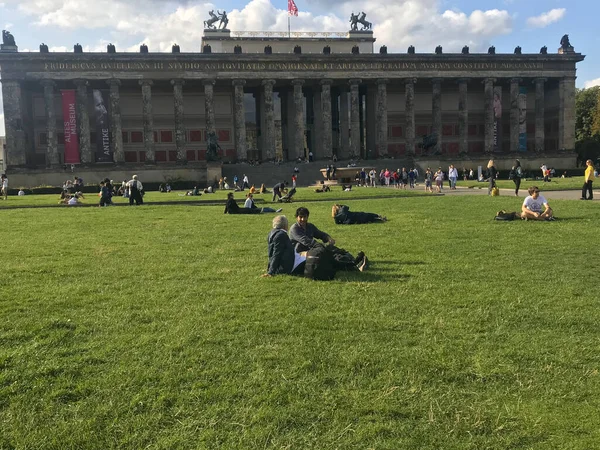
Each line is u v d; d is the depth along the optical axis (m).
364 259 14.20
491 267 14.28
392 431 6.02
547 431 5.97
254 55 102.31
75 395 6.96
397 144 117.69
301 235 14.91
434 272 13.77
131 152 109.50
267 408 6.51
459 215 28.53
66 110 96.19
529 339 8.59
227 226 26.52
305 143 118.56
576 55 111.75
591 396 6.70
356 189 64.56
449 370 7.48
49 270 15.05
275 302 11.10
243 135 104.06
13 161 95.19
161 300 11.46
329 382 7.22
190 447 5.80
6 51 95.00
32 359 8.08
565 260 15.02
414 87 117.56
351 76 105.81
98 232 24.73
